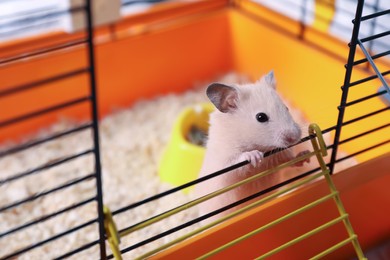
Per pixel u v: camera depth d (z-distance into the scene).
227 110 0.25
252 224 0.23
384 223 0.27
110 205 0.32
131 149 0.37
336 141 0.24
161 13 0.42
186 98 0.42
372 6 0.34
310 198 0.24
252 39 0.42
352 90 0.28
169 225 0.27
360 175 0.25
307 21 0.39
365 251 0.27
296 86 0.38
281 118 0.24
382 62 0.32
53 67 0.38
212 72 0.44
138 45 0.41
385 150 0.28
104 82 0.40
